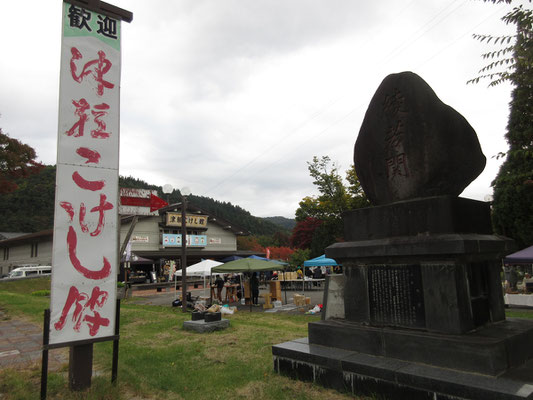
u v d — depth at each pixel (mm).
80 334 4465
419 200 4512
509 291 15727
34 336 8359
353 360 4355
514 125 13750
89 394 4270
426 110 4770
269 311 14836
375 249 4738
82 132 4770
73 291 4473
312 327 5270
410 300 4453
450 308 4070
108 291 4715
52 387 4598
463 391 3420
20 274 30234
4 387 4562
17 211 56750
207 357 6184
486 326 4402
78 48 4910
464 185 4812
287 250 47625
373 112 5426
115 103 5090
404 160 4969
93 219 4703
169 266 31516
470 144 4762
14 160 18172
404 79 5043
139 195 13070
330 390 4434
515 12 5434
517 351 3969
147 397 4383
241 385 4773
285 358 5062
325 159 27922
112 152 4965
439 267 4199
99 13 5148
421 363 4082
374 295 4848
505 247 4711
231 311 13727
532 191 16766
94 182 4770
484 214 4781
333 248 5301
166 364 5789
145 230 32125
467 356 3744
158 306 16781
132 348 6883
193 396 4402
